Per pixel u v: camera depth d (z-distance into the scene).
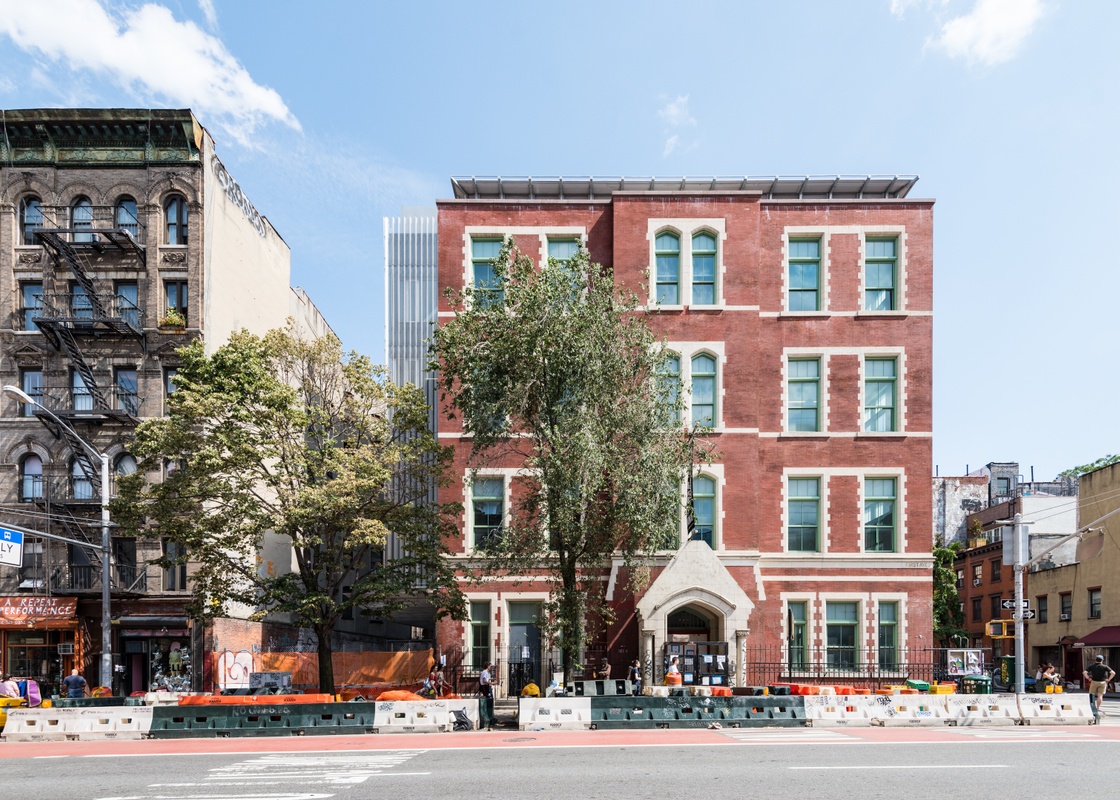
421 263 49.84
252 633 31.39
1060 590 43.72
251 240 36.72
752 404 27.92
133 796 11.05
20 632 29.42
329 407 26.23
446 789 11.11
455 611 24.55
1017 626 22.81
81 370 30.39
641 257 28.50
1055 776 11.98
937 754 14.24
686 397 27.81
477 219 29.09
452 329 21.03
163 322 31.16
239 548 23.70
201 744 17.09
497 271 21.31
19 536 22.88
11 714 18.67
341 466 23.34
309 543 23.33
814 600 27.61
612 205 29.08
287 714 18.92
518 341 20.23
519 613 27.67
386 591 23.27
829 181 30.20
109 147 31.70
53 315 30.56
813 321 28.92
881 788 11.04
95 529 29.89
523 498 25.03
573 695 20.84
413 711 19.06
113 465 30.55
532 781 11.67
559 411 20.34
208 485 22.98
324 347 25.70
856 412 28.52
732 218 28.62
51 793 11.43
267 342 24.97
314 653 28.27
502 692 27.00
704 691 21.42
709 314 28.28
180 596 29.03
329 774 12.53
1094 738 16.78
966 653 27.00
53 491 30.02
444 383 21.89
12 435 30.72
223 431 23.14
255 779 12.23
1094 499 40.81
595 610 23.72
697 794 10.64
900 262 29.03
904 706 19.77
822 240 29.27
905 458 28.23
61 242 30.36
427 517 24.84
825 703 19.66
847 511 28.09
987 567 53.97
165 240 31.75
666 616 25.72
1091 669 20.30
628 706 19.27
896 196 30.62
